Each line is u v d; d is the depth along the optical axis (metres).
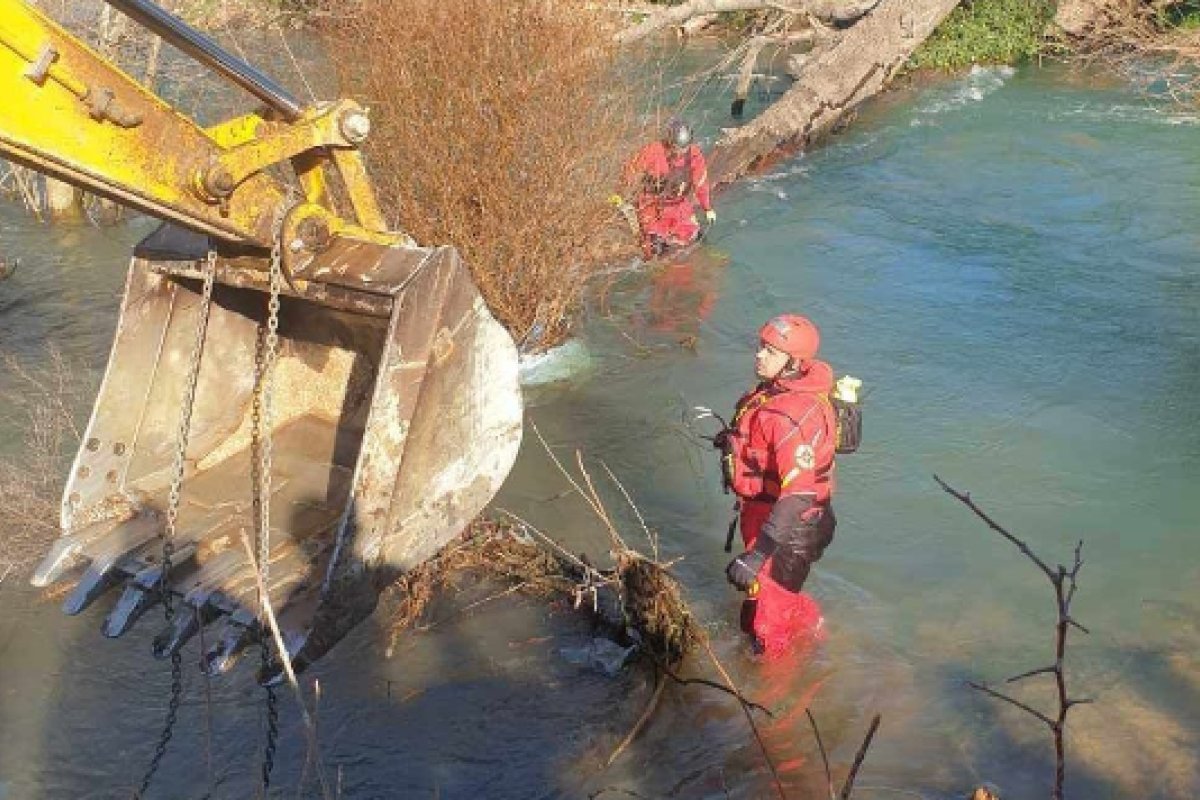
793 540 5.29
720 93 16.61
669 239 10.21
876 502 6.70
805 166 13.17
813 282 9.92
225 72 3.84
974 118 14.92
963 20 17.77
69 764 4.77
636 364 8.41
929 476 6.97
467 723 5.00
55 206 11.32
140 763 4.78
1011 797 4.54
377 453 3.82
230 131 4.02
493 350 4.08
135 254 4.42
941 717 5.00
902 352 8.62
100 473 4.30
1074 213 11.55
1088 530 6.42
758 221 11.39
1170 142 13.70
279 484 4.43
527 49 7.88
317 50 9.21
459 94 7.71
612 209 8.72
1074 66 17.50
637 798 4.59
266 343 4.01
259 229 3.95
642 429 7.55
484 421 4.10
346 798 4.61
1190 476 6.95
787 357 5.29
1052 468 7.06
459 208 7.86
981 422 7.60
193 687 5.21
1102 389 8.04
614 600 5.63
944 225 11.27
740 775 4.70
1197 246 10.66
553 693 5.18
